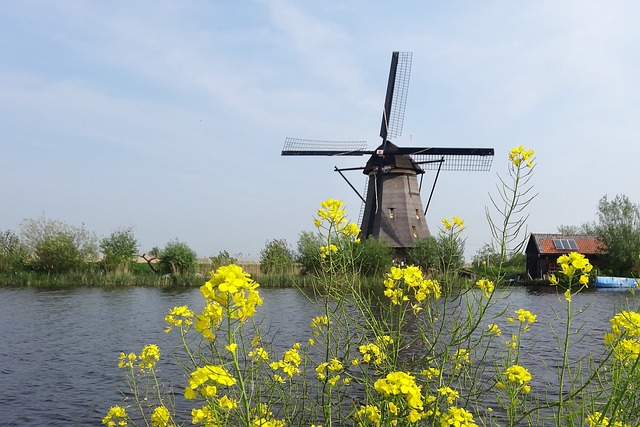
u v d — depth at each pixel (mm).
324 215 4820
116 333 17406
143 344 15406
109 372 12164
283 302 25234
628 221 44094
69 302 26594
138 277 39031
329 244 4805
